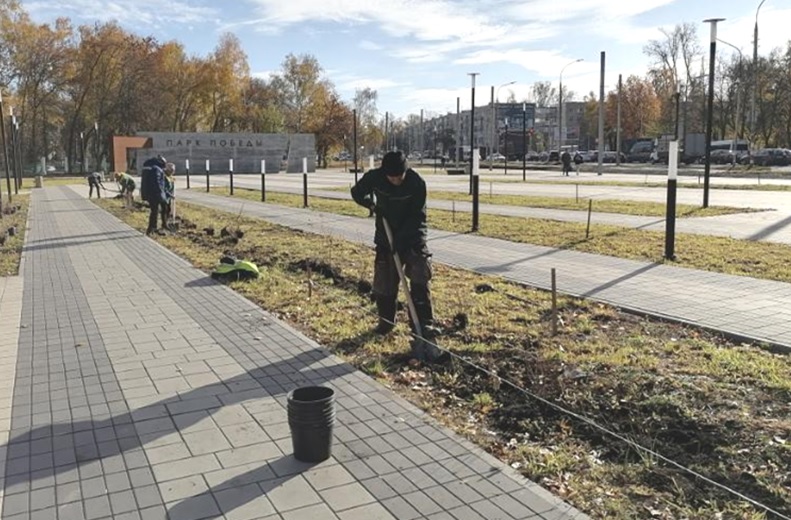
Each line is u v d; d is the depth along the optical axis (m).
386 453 4.04
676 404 4.58
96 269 10.68
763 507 3.26
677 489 3.55
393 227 6.29
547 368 5.39
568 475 3.75
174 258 11.70
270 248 12.62
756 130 66.44
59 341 6.54
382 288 6.41
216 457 4.02
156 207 15.36
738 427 4.24
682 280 9.00
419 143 130.25
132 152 59.66
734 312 7.19
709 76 18.41
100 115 73.12
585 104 104.44
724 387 4.96
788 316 6.97
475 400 4.86
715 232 13.72
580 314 7.30
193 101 79.94
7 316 7.57
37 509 3.46
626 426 4.38
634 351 5.89
